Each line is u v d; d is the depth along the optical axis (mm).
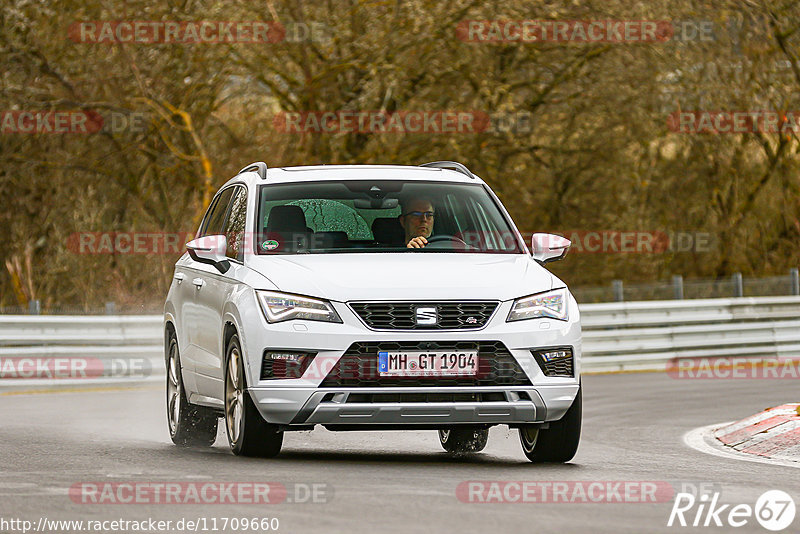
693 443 33344
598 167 91250
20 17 77938
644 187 91625
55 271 87000
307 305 25469
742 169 93875
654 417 41000
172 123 78750
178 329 31562
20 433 34406
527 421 25656
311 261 26875
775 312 70750
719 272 96750
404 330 25188
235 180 31266
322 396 25031
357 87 80500
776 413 34312
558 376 25906
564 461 27344
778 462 28453
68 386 55719
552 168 90000
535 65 85188
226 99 81875
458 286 25766
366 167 30719
